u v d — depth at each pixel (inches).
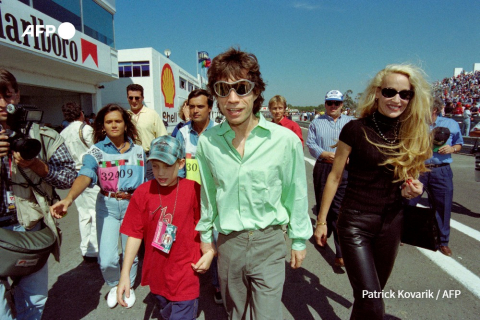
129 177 103.1
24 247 69.9
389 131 71.9
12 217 77.1
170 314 78.4
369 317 67.2
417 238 74.6
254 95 62.1
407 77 70.0
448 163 139.1
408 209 75.5
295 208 65.9
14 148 66.9
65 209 82.0
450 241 154.8
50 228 80.8
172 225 77.3
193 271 78.2
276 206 65.2
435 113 144.1
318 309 101.6
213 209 70.5
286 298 107.9
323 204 79.7
